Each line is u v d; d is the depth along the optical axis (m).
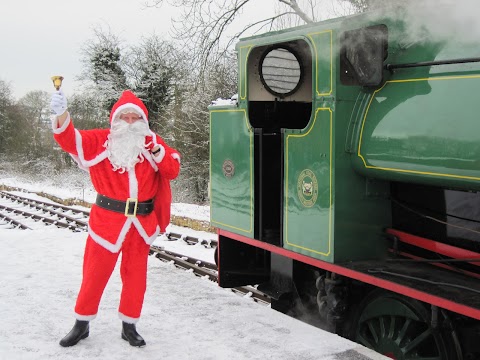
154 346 3.44
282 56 4.71
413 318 3.35
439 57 3.19
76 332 3.43
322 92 3.74
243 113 4.61
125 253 3.40
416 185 3.70
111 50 23.44
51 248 6.46
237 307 4.21
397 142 3.35
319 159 3.78
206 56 13.08
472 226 3.32
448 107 3.08
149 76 22.45
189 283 4.92
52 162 30.92
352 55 3.58
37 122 33.75
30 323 3.83
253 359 3.24
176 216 13.14
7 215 13.48
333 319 3.88
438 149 3.10
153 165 3.39
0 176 30.56
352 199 3.74
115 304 4.29
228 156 4.88
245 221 4.66
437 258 3.60
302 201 3.97
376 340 3.67
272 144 4.60
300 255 4.03
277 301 4.75
